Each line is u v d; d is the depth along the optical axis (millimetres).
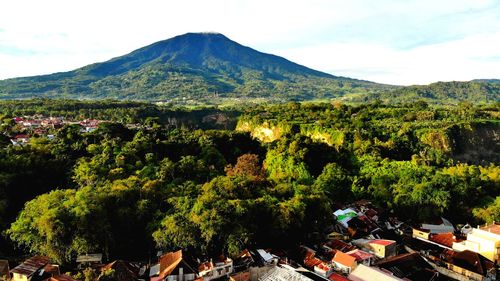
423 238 83438
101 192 71500
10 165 85125
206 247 65312
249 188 83750
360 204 96375
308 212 75750
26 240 62594
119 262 60906
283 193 84812
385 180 105625
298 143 128375
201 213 66125
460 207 94562
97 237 64312
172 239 65000
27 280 54781
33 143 103438
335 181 106625
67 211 64500
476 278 65188
